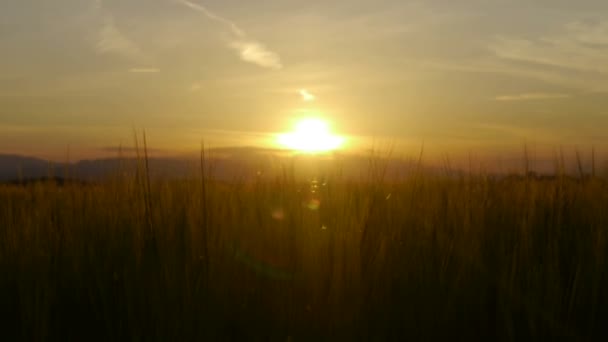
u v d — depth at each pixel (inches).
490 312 113.8
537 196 181.8
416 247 132.9
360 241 128.3
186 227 135.6
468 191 186.5
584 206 177.5
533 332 105.8
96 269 118.9
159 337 102.7
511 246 136.6
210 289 111.4
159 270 117.6
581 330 109.3
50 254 124.7
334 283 113.9
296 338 107.7
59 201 176.9
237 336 106.7
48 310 107.6
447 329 108.8
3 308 111.9
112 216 149.3
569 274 125.1
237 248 125.2
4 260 125.1
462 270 120.9
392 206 166.9
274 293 112.7
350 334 107.4
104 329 109.0
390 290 114.6
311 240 126.7
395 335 106.8
